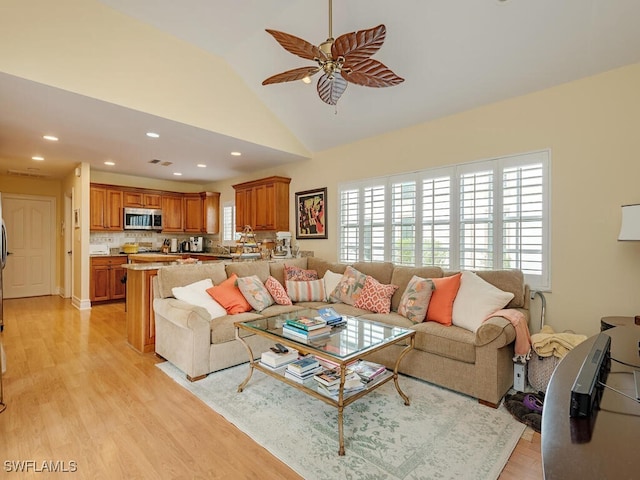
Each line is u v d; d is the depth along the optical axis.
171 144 4.37
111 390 2.56
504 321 2.40
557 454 0.66
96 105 3.10
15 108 3.16
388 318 3.07
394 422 2.15
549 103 3.02
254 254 5.05
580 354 1.25
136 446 1.89
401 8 2.76
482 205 3.42
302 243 5.37
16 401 2.38
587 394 0.81
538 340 2.50
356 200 4.60
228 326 2.96
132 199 6.52
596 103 2.78
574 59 2.72
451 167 3.67
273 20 3.24
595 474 0.59
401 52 3.09
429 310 2.99
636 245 2.62
